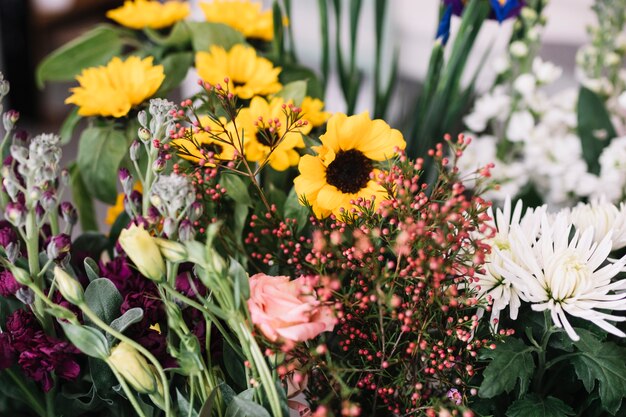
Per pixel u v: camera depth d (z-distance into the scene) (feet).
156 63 2.69
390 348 1.77
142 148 2.30
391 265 1.53
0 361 1.58
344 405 1.46
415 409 1.62
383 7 2.87
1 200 1.87
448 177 1.71
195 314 1.72
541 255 1.74
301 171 1.80
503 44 4.21
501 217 1.83
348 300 1.65
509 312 1.87
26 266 1.79
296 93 2.31
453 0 2.47
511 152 3.90
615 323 1.99
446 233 1.60
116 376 1.55
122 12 2.89
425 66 4.09
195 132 1.79
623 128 3.68
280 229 1.83
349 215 1.74
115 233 2.27
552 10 4.66
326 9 2.91
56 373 1.65
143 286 1.76
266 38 3.00
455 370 1.77
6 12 8.85
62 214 1.82
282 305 1.50
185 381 1.75
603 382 1.71
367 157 1.84
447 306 1.61
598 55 3.75
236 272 1.36
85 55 2.95
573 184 3.53
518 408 1.76
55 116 9.46
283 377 1.67
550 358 1.94
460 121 3.91
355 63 2.97
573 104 3.76
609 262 2.00
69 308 1.70
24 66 9.10
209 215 1.96
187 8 2.99
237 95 2.23
